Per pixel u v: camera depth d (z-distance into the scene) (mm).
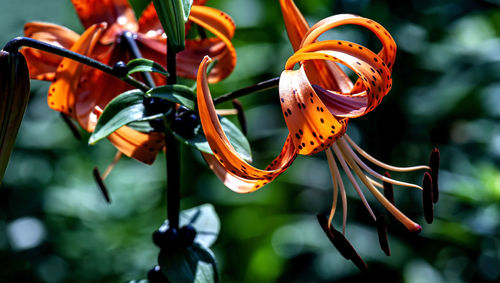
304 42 493
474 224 754
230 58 539
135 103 498
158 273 526
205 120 479
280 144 905
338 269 813
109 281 911
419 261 798
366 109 490
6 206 951
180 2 487
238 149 512
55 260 913
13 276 894
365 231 811
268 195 910
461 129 869
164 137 533
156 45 542
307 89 481
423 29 881
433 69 872
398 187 826
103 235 952
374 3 864
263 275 887
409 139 848
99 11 545
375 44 843
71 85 510
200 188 952
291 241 877
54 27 534
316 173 888
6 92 483
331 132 481
